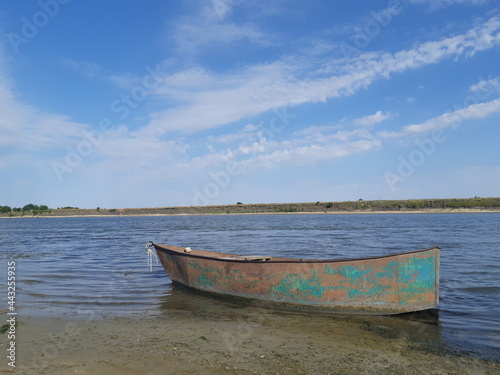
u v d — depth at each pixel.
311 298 9.70
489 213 90.88
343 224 55.78
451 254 20.31
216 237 37.25
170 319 9.35
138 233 46.00
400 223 54.44
